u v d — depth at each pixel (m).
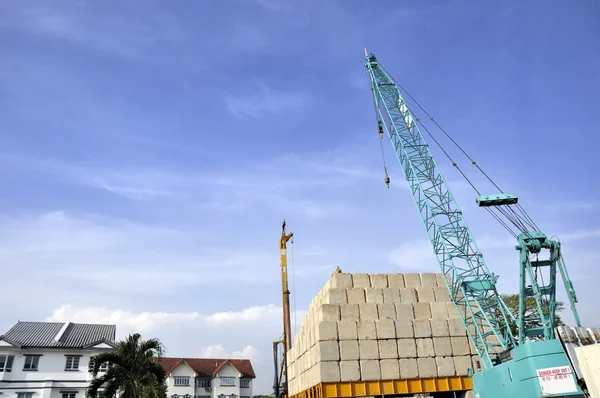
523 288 41.75
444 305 56.50
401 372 50.94
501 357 45.69
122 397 40.97
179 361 98.75
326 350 50.53
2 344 57.56
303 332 63.09
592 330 39.59
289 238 99.25
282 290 94.94
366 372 50.28
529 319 44.88
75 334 64.62
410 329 53.16
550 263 41.28
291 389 70.06
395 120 57.66
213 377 100.31
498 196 42.66
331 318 53.34
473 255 51.22
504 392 41.91
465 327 53.78
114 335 66.75
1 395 55.72
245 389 102.44
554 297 40.66
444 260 52.12
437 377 51.22
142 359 42.56
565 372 36.09
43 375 58.03
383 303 55.88
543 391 36.34
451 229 52.31
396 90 59.19
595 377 30.58
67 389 58.09
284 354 88.06
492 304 49.88
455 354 52.62
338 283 57.56
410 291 57.75
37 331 64.00
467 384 51.16
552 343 37.34
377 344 51.81
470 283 50.50
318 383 50.31
